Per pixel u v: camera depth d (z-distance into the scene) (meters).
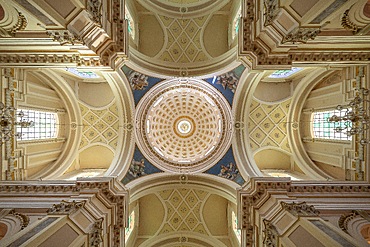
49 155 16.45
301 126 17.80
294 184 13.26
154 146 17.52
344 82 14.43
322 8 8.68
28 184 13.13
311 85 16.89
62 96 17.09
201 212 18.58
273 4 9.97
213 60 17.05
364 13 10.00
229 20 17.86
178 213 18.69
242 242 13.71
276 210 11.62
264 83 18.09
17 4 8.23
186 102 18.78
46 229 9.16
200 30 17.95
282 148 17.83
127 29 12.99
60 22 8.98
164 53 17.78
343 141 14.48
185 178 17.50
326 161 15.90
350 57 12.75
